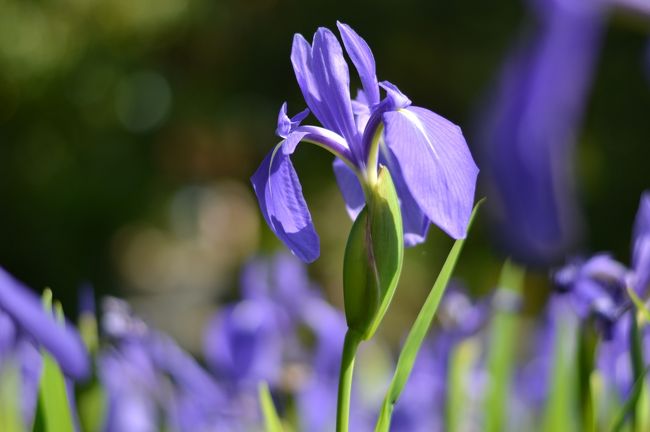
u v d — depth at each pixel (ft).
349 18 22.08
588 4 3.03
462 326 4.59
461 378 4.53
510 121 3.03
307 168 21.70
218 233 20.40
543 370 4.85
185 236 22.41
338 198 21.62
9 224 22.66
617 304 3.95
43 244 22.59
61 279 22.56
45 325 3.73
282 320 4.92
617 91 20.04
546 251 3.03
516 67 3.03
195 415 4.54
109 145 23.20
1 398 4.27
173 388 4.59
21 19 21.76
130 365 4.31
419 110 3.37
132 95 23.43
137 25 22.75
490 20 21.22
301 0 22.80
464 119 21.35
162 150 23.57
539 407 4.84
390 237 3.44
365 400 5.79
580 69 3.03
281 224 3.42
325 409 4.83
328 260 20.65
